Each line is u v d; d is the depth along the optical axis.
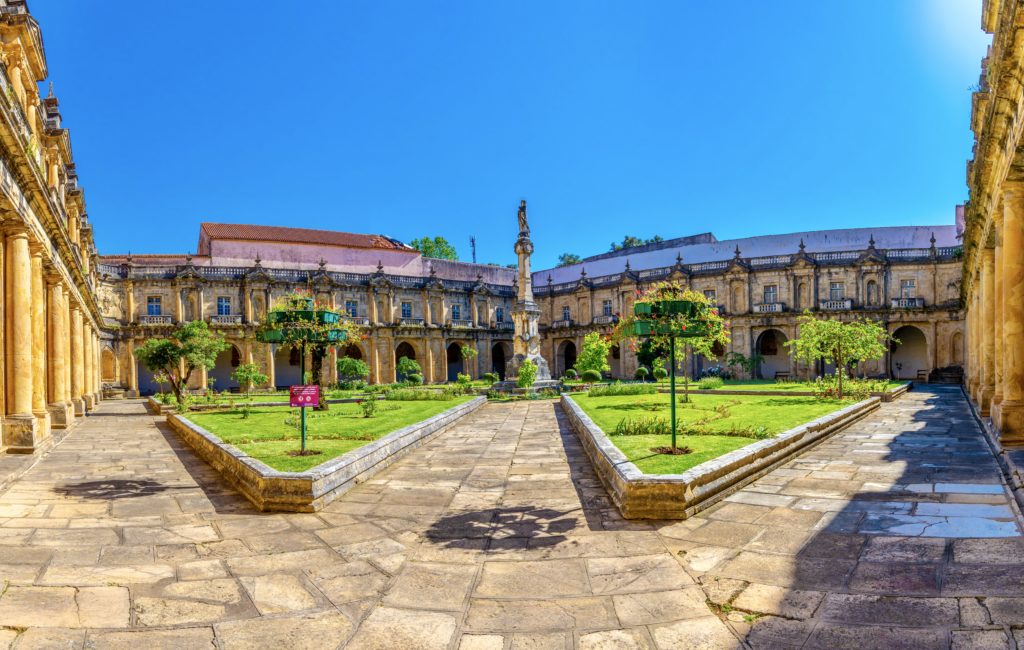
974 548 7.46
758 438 14.75
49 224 21.36
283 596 6.78
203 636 5.83
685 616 6.09
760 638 5.57
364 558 7.98
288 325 23.86
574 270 86.56
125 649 5.55
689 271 69.44
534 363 42.59
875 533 8.23
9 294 17.12
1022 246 14.41
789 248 70.62
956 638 5.36
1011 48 11.67
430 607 6.47
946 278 58.34
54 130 24.66
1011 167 13.99
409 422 21.00
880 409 26.89
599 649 5.50
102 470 14.88
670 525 9.02
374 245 73.75
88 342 42.09
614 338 26.27
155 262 65.31
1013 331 14.23
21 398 16.97
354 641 5.74
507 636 5.80
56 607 6.43
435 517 9.91
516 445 17.94
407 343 72.56
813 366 61.75
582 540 8.52
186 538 8.91
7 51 18.84
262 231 70.44
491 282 82.94
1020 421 13.84
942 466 12.63
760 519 9.11
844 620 5.81
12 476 13.38
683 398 30.41
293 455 13.92
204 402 36.00
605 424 19.39
